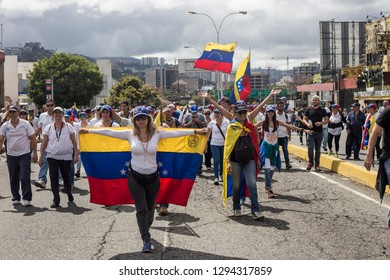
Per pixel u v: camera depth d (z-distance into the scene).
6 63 94.31
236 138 8.47
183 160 7.66
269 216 8.85
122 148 7.48
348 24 89.12
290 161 17.52
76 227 8.21
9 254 6.73
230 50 15.88
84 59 83.44
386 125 6.80
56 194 9.91
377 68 57.47
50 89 48.00
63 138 10.02
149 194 6.82
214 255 6.59
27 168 10.15
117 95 105.94
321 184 12.24
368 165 6.99
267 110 10.46
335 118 18.25
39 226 8.31
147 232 6.73
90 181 7.51
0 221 8.72
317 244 7.03
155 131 6.76
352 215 8.81
